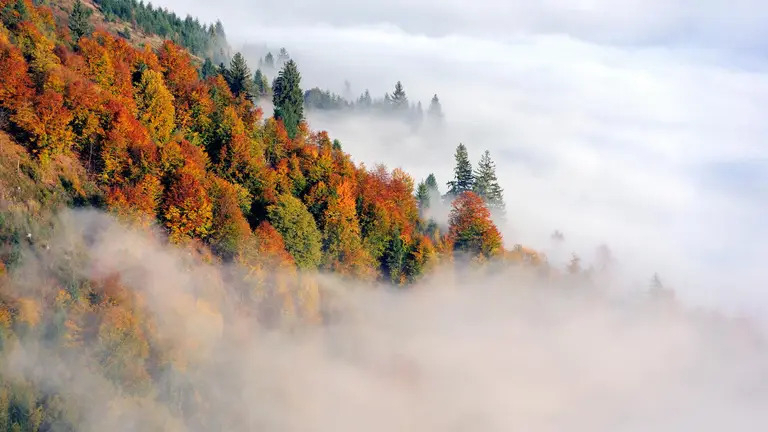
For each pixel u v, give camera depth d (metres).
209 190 109.75
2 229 86.31
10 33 112.19
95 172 103.44
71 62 116.81
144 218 100.50
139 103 120.75
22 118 96.06
